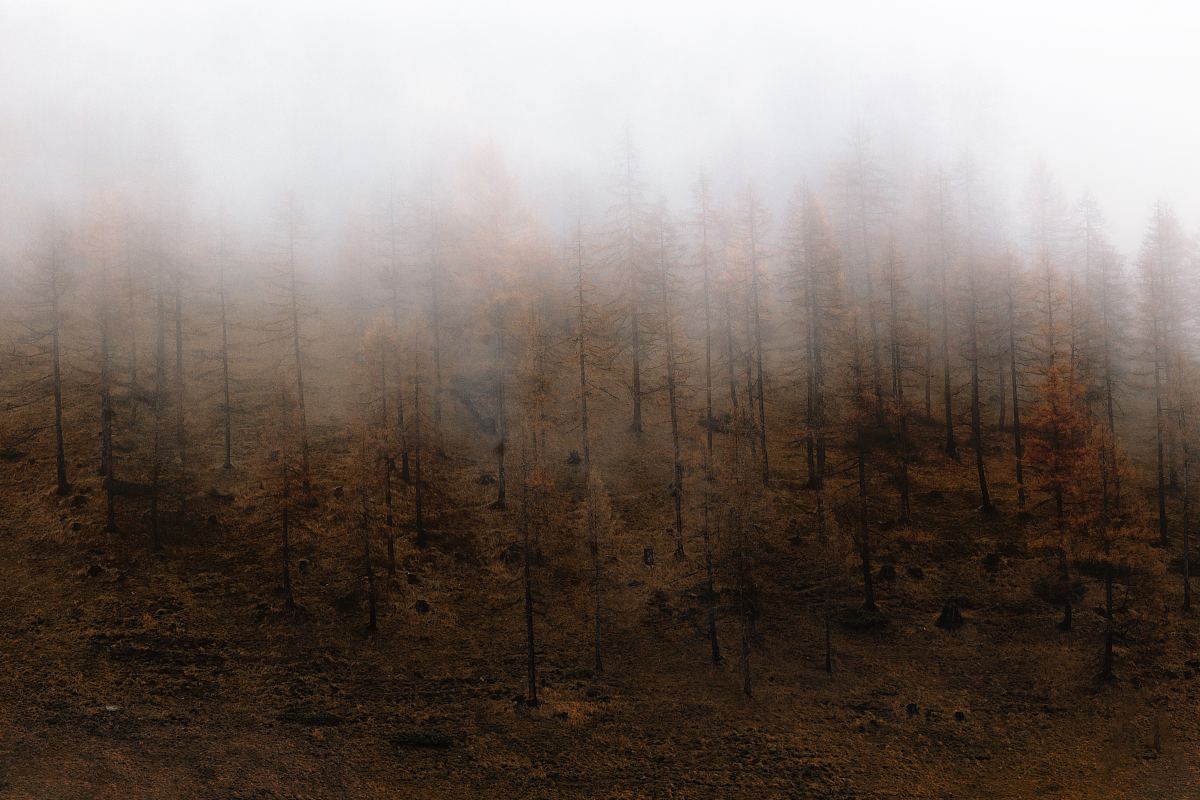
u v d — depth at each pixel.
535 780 22.72
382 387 31.64
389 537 31.42
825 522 31.31
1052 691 27.50
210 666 26.70
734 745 24.72
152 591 30.00
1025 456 31.95
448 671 27.98
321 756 22.91
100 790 19.83
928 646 29.89
